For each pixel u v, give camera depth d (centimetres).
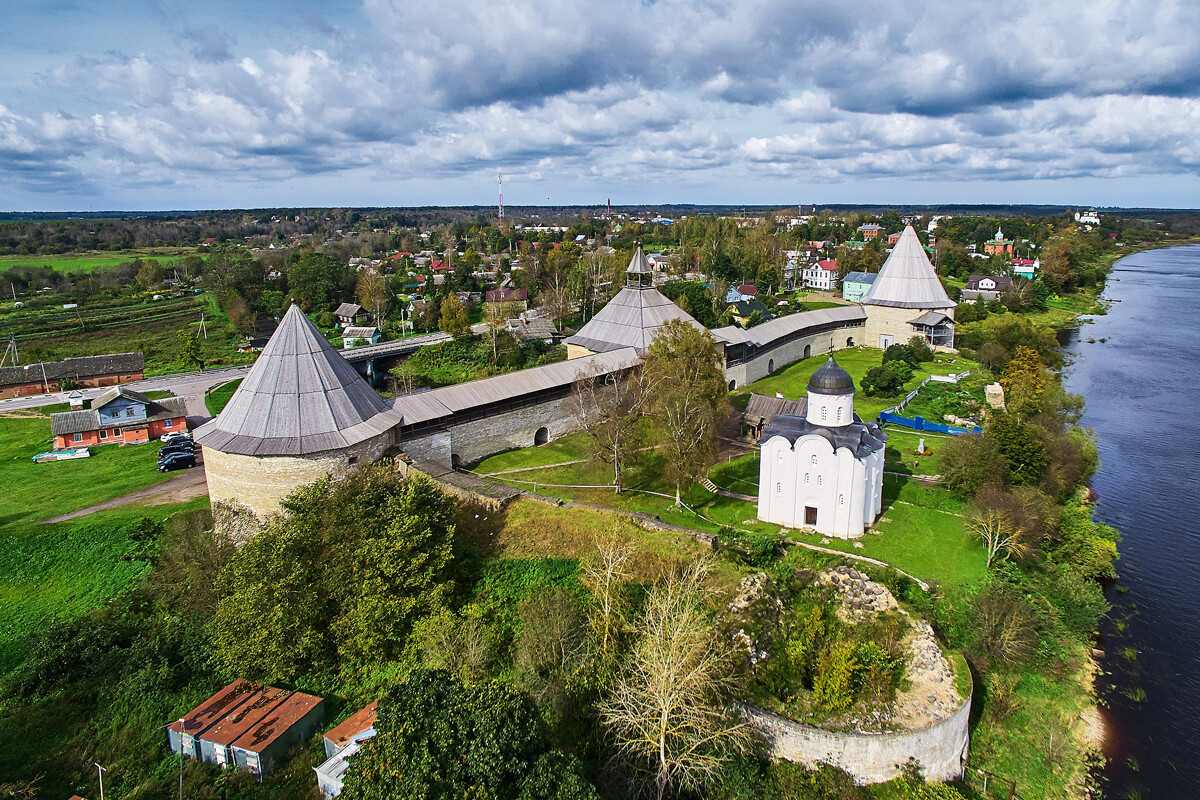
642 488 6744
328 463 5762
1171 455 8862
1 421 9981
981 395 9869
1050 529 6381
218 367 13388
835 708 4219
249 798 3644
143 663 4516
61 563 6016
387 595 4478
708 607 4581
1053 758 4481
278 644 4309
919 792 3941
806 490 5934
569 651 4241
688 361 6794
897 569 5488
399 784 2812
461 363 12962
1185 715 4825
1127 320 17000
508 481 6894
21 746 4000
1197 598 6012
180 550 5416
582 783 2941
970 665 4938
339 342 15400
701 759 3738
